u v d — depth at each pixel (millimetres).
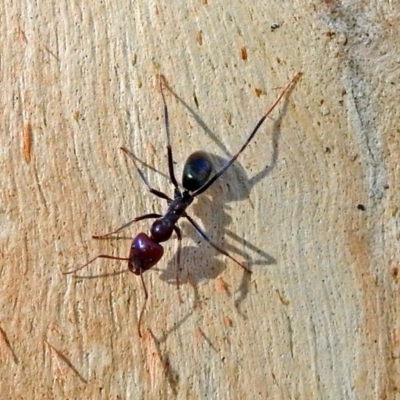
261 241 80
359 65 82
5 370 76
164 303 79
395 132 82
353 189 81
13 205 79
